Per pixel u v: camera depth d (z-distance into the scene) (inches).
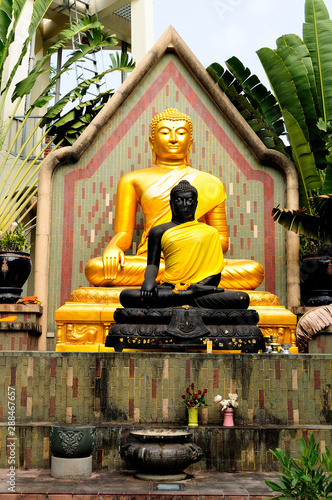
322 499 159.8
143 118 414.0
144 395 228.4
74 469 199.2
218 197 363.3
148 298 270.4
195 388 229.6
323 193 382.0
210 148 410.0
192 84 419.8
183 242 281.7
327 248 363.9
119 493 178.5
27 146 497.7
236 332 263.0
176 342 258.7
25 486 187.5
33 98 609.9
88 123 452.1
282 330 326.3
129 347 260.2
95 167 404.5
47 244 386.9
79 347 317.7
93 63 566.6
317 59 413.7
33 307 342.6
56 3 596.1
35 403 227.5
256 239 395.9
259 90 415.8
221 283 341.4
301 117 401.1
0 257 338.3
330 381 230.5
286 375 230.7
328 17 417.4
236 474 209.9
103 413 227.0
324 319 316.2
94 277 342.6
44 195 391.2
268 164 405.1
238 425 225.6
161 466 192.9
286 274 387.9
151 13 585.0
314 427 220.5
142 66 412.5
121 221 370.6
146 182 370.6
